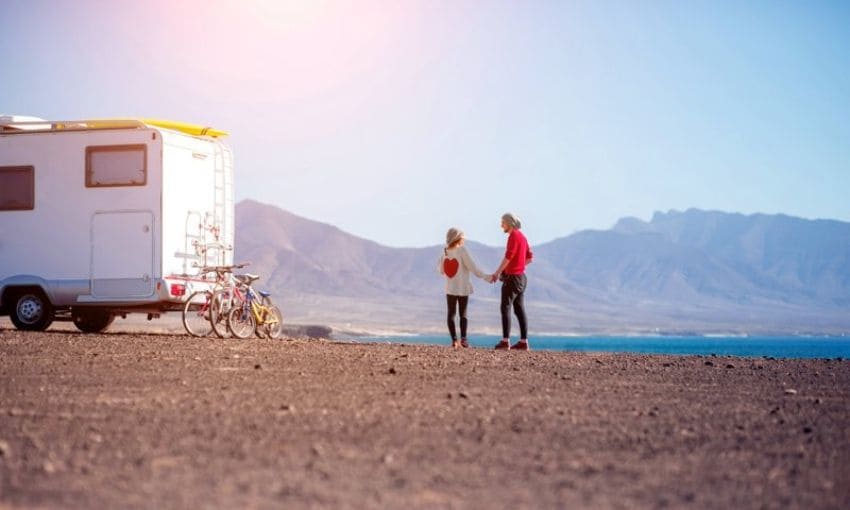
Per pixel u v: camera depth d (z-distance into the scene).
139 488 6.89
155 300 20.20
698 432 9.30
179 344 17.94
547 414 10.20
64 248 20.77
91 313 22.05
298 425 9.31
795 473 7.62
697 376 14.51
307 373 13.66
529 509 6.46
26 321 21.11
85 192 20.61
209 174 21.41
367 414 9.98
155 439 8.61
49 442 8.48
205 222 21.27
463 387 12.40
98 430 9.02
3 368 13.90
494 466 7.69
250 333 20.97
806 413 10.73
